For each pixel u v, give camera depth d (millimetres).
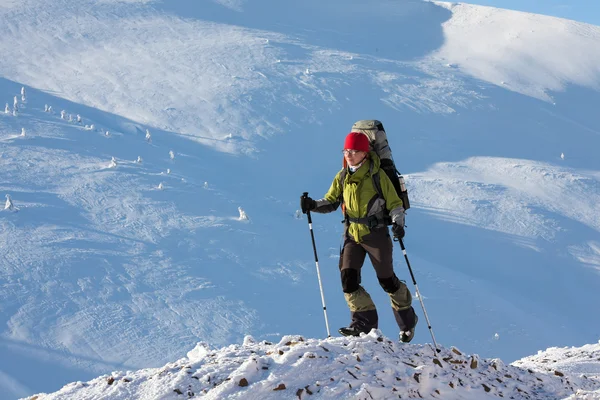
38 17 84438
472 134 62562
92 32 81250
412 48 95938
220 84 66062
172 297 24797
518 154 59156
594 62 90688
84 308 23016
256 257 30344
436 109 66750
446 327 26750
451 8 112750
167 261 28266
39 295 23469
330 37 94875
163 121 56125
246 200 39594
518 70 86438
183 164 45438
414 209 44406
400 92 70438
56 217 31500
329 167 52094
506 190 48969
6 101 53844
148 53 75375
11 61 69438
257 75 69750
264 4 103875
